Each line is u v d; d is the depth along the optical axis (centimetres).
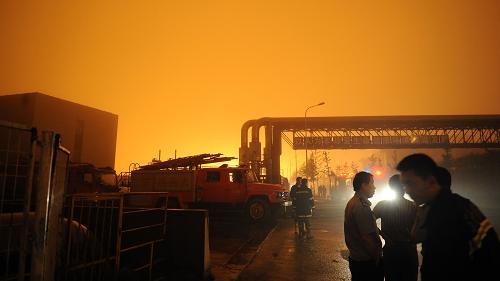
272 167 3238
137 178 1559
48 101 2806
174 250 621
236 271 668
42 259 327
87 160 3083
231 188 1513
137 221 636
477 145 3400
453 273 180
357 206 336
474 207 187
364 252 330
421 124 3322
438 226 192
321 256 819
